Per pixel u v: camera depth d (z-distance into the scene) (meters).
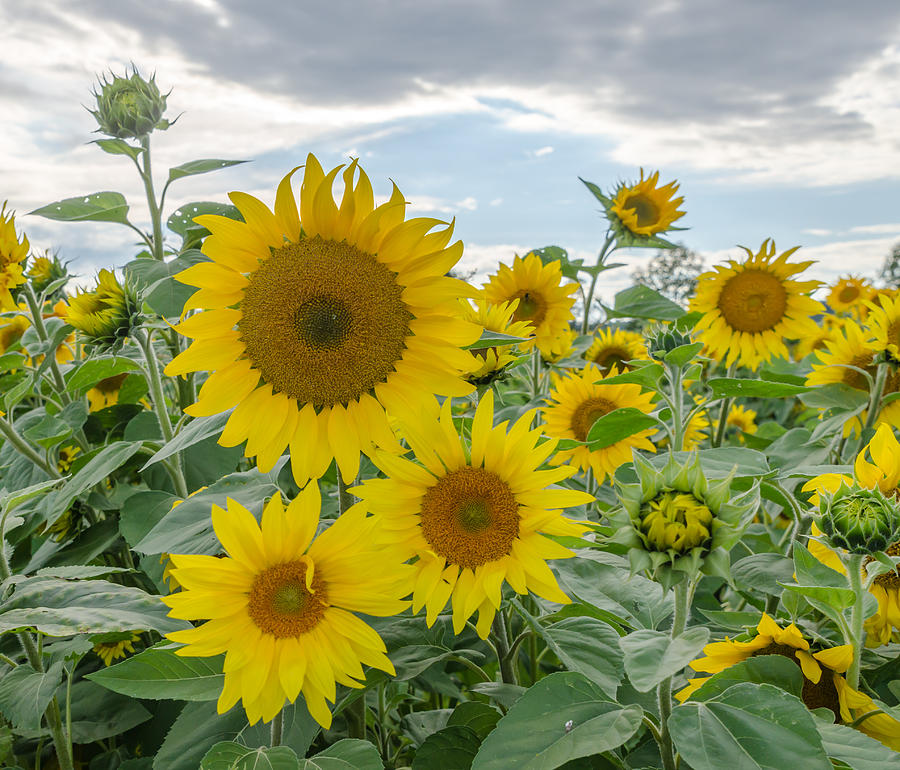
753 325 1.42
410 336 0.67
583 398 1.21
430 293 0.66
